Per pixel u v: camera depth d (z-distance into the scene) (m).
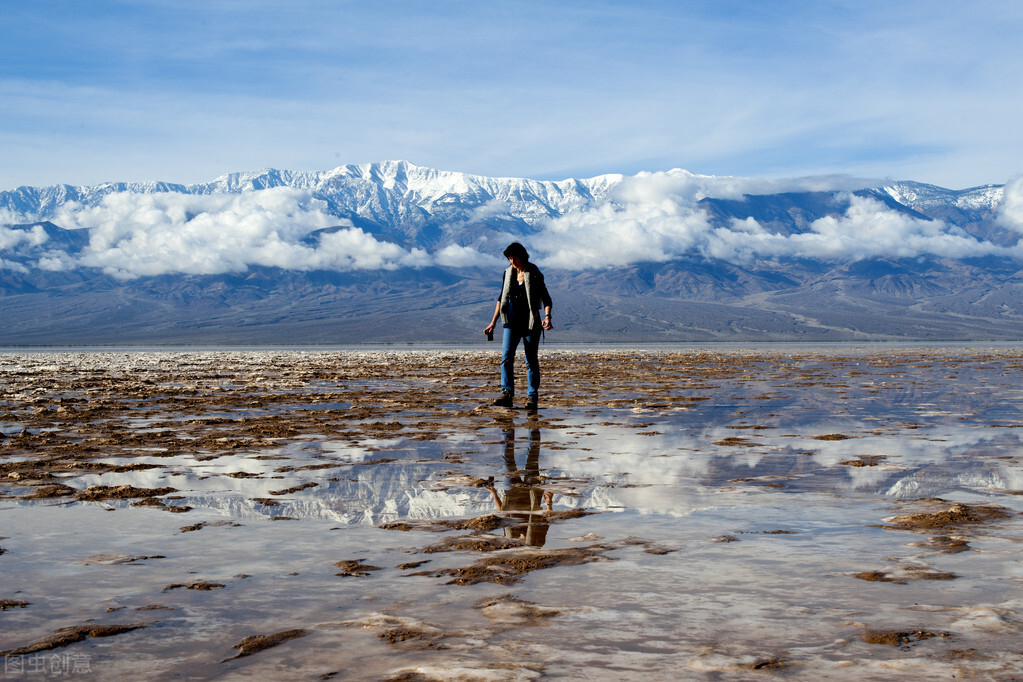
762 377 17.78
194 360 34.16
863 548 3.27
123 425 8.31
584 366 24.53
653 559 3.10
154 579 2.91
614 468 5.48
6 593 2.74
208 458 6.05
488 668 2.04
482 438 7.19
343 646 2.23
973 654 2.12
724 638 2.25
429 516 4.00
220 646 2.24
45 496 4.59
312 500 4.43
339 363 29.22
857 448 6.37
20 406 10.74
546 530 3.65
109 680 2.00
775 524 3.74
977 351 52.38
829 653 2.13
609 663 2.07
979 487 4.69
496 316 10.06
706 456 6.01
